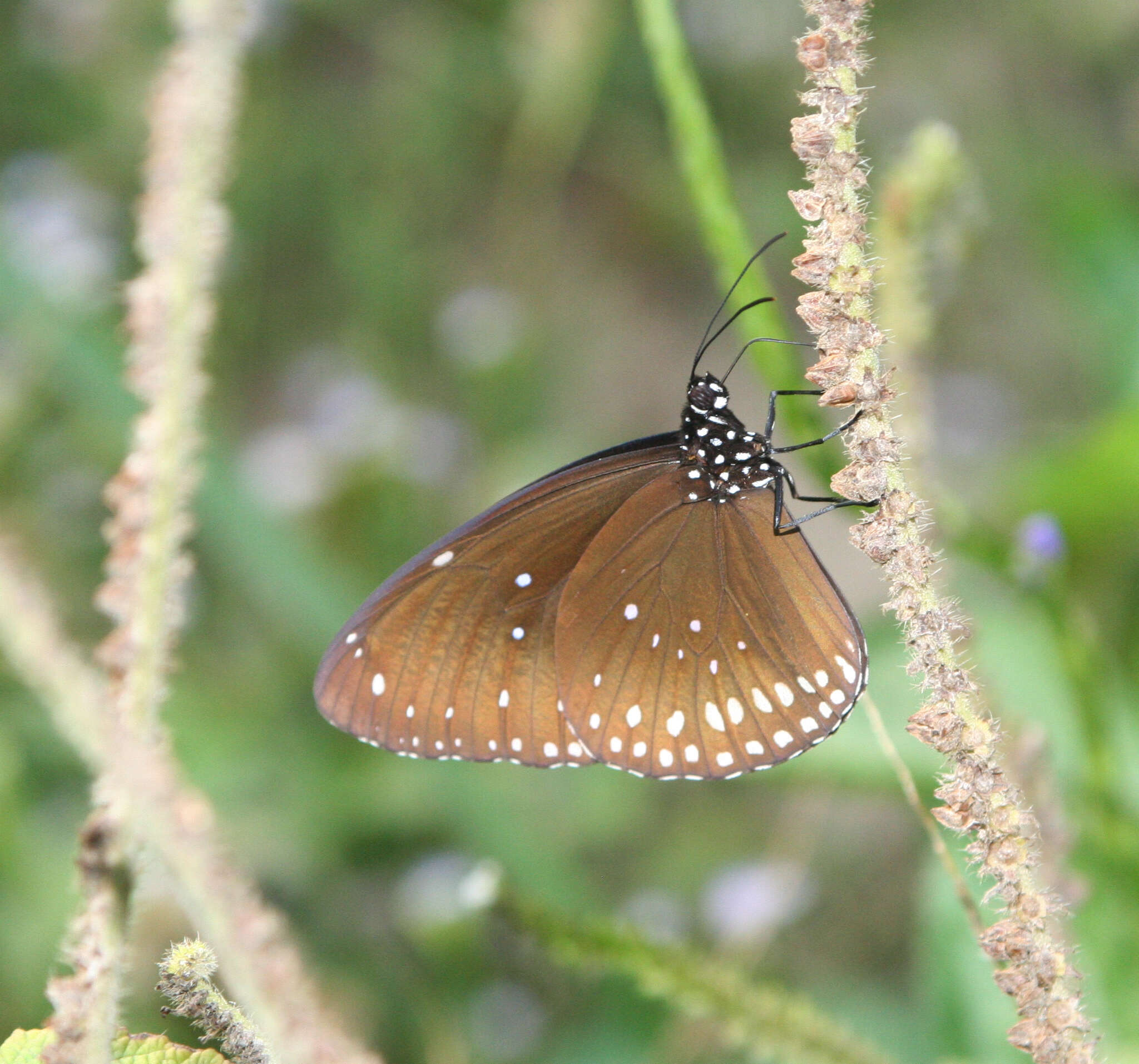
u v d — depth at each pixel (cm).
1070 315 80
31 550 75
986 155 108
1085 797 60
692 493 59
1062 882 56
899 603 53
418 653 59
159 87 55
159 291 54
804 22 108
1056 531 61
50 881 69
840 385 53
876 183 60
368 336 101
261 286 101
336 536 86
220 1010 52
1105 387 73
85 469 78
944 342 103
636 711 60
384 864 73
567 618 59
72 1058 52
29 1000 68
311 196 104
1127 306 71
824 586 59
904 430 59
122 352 69
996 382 101
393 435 88
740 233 59
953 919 60
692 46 108
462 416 98
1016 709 62
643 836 76
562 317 111
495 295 99
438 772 73
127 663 54
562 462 94
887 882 74
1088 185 72
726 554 59
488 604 59
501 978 70
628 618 60
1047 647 63
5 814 69
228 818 72
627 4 103
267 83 104
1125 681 63
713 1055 67
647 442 60
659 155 109
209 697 74
